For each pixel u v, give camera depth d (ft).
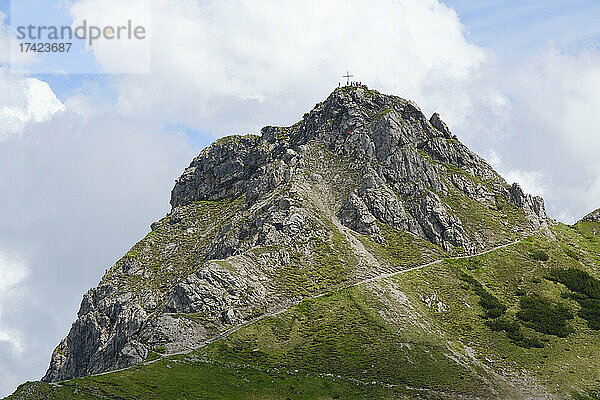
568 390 510.99
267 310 622.95
